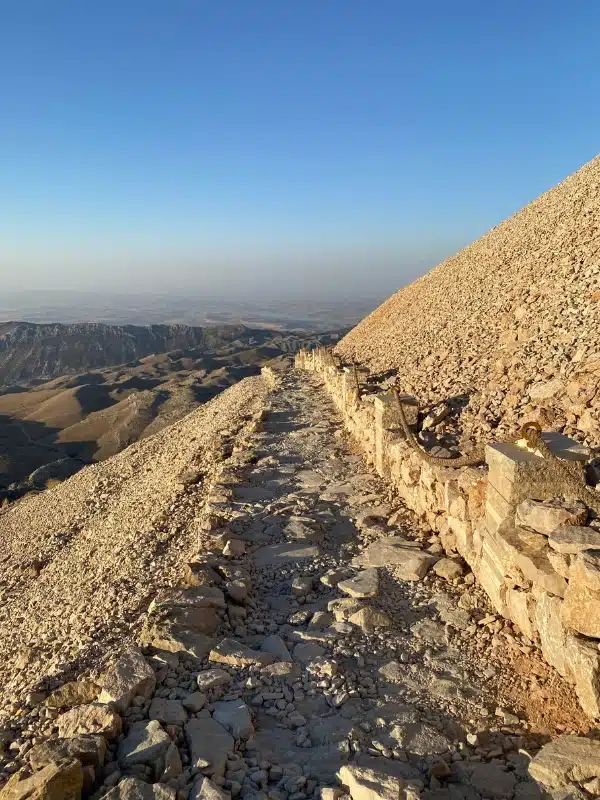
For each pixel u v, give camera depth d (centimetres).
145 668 600
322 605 815
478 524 816
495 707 574
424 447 1275
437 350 2483
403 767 491
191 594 787
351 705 584
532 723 546
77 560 1848
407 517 1119
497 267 3106
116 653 801
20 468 8119
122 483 2758
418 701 589
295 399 2917
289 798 455
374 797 423
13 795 427
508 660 644
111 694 559
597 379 1270
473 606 768
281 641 704
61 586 1658
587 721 529
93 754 467
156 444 3338
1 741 624
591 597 537
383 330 4016
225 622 758
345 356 4209
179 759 473
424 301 3722
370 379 2589
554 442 788
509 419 1341
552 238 2806
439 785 468
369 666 657
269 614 803
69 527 2364
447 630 720
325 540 1062
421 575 874
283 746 524
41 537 2381
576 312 1794
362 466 1534
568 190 3481
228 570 897
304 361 4747
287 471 1536
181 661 650
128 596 1086
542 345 1745
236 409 3033
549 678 595
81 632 1014
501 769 486
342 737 531
